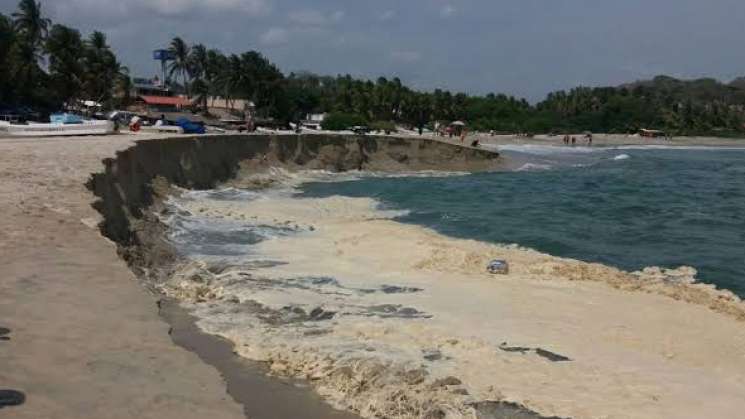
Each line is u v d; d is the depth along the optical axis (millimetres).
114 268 12047
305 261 20203
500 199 39125
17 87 76875
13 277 11117
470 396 10344
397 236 24641
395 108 143250
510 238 26031
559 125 171500
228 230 25062
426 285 17656
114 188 23141
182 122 66688
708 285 19422
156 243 20359
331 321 14055
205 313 14297
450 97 159500
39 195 17734
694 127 175000
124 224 19859
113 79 99625
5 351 8258
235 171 45500
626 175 59531
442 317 14734
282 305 15062
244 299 15453
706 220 31359
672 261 22500
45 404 7094
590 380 11406
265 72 110312
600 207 35469
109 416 7035
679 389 11297
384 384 10531
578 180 53438
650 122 174625
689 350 13406
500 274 19188
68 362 8203
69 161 24219
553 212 33375
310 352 11852
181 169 36906
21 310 9703
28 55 81688
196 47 120000
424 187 47031
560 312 15578
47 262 12078
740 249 24578
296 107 126438
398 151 65375
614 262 22422
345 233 25438
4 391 7250
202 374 8430
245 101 112750
